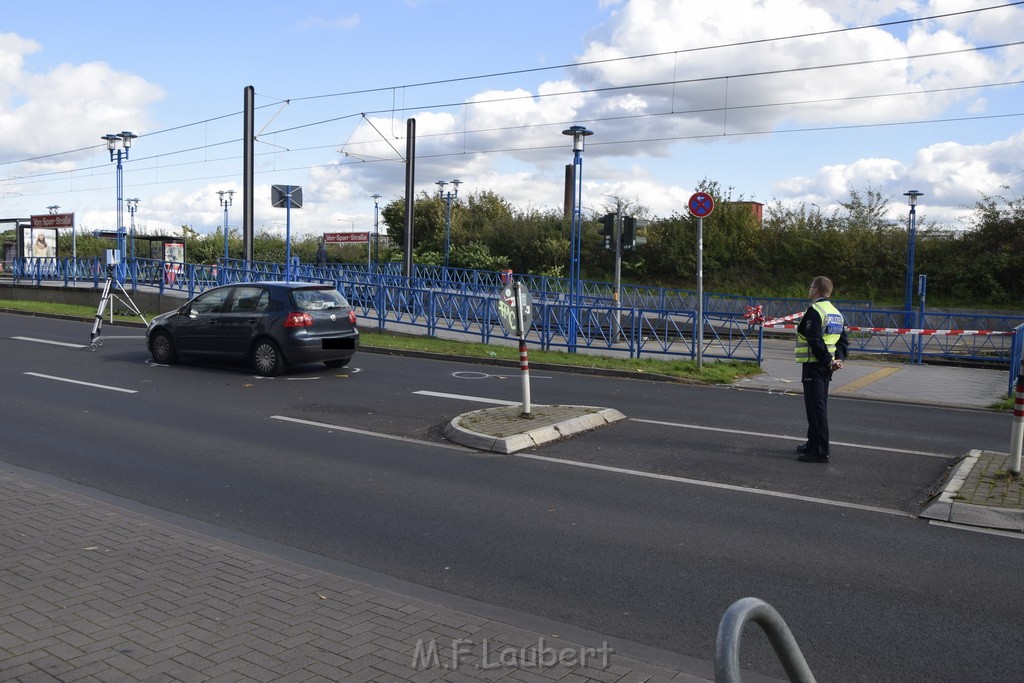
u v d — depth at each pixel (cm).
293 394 1318
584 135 2848
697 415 1202
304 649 421
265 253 5859
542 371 1692
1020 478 793
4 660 402
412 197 2866
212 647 421
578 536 654
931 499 762
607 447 978
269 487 786
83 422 1077
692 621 497
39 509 654
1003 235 3916
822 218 4531
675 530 672
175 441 977
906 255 4138
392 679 393
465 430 995
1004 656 455
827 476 855
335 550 618
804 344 923
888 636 479
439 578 564
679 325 1975
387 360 1791
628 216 1911
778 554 618
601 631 481
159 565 536
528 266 5097
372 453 934
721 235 4606
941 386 1608
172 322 1612
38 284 3522
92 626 442
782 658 230
